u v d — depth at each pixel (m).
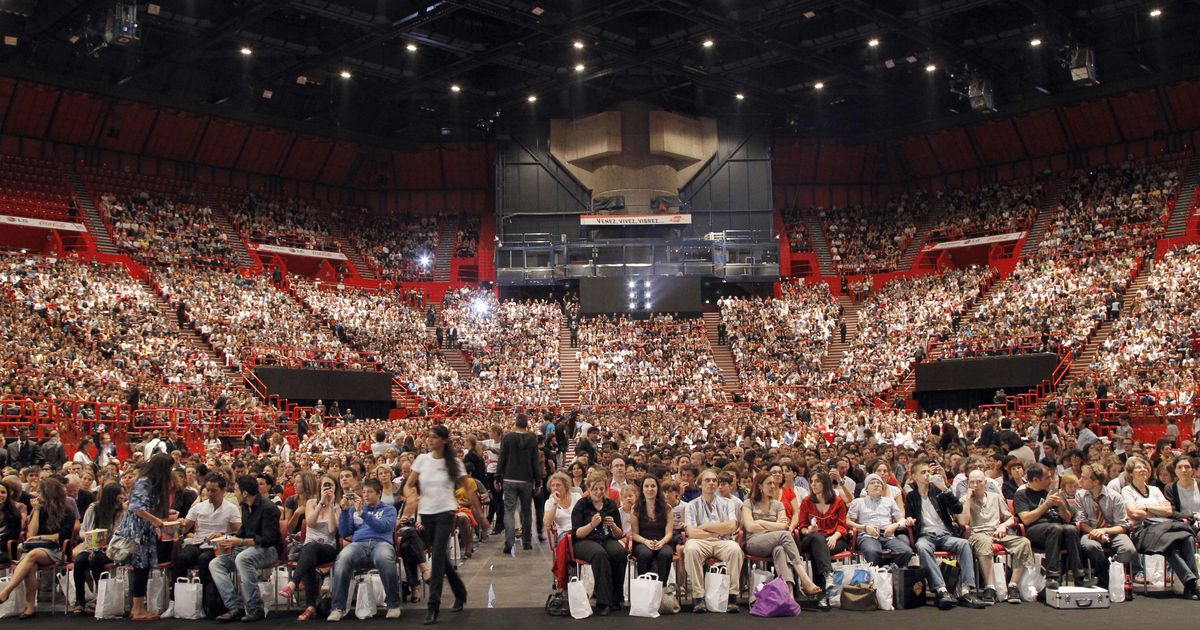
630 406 37.84
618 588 10.93
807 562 11.18
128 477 12.86
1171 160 44.31
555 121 49.88
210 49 40.44
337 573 10.48
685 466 12.65
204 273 40.44
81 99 42.12
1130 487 11.86
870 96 49.81
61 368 26.95
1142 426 28.28
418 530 11.61
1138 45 42.78
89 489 13.28
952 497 11.52
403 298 47.78
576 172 49.62
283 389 34.22
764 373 41.78
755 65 43.06
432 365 41.59
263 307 38.88
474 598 11.62
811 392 39.19
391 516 10.80
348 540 10.91
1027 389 35.19
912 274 48.53
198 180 47.75
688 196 49.97
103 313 32.22
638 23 40.00
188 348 33.31
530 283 49.00
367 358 39.28
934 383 37.44
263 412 30.50
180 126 45.78
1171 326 32.44
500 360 42.38
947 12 35.62
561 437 22.39
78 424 23.67
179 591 10.70
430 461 10.63
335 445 26.22
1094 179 45.91
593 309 47.56
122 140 44.72
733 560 10.85
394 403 38.62
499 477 16.52
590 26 37.53
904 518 11.39
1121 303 36.12
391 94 46.06
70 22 35.56
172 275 38.69
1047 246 43.75
